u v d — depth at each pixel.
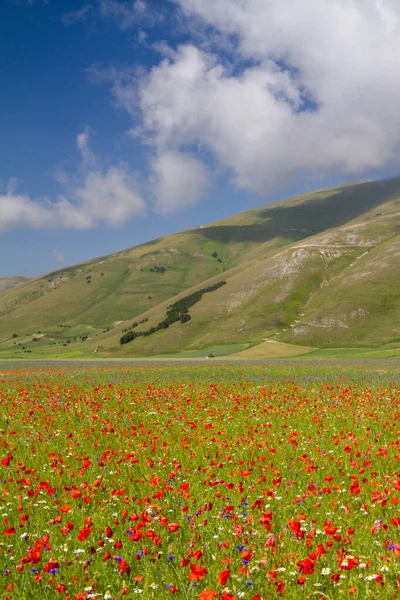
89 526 7.12
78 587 5.78
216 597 5.10
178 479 9.95
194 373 43.41
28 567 6.38
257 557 6.34
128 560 6.55
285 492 9.23
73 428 16.77
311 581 5.73
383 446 12.46
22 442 14.41
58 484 10.02
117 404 22.72
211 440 13.45
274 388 28.50
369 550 6.55
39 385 33.41
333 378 35.28
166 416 18.89
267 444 13.36
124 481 10.21
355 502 8.59
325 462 11.35
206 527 7.55
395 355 97.31
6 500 9.18
